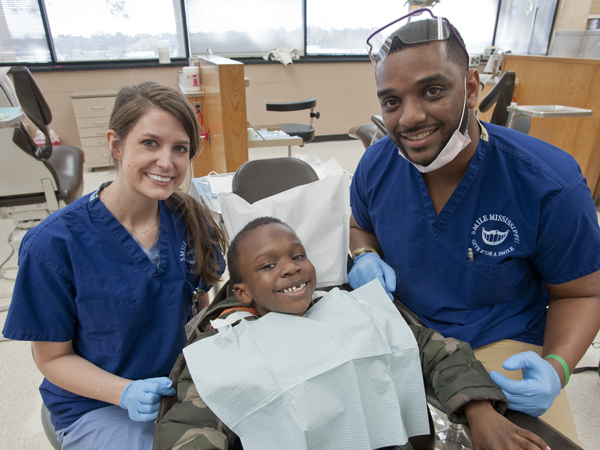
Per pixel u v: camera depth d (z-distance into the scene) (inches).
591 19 202.7
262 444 30.5
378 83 35.6
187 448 28.4
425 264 42.1
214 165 124.4
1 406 65.4
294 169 58.3
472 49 238.2
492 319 40.6
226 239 53.2
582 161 135.2
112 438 36.6
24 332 35.1
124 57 194.2
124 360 39.4
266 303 38.7
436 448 41.4
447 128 34.4
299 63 209.5
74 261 36.0
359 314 37.0
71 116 186.4
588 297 36.9
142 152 35.4
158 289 39.9
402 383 35.4
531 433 28.1
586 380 68.5
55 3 177.6
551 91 144.0
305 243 49.1
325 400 31.5
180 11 193.2
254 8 201.5
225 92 92.5
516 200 37.0
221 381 31.3
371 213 47.0
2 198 82.1
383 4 215.5
